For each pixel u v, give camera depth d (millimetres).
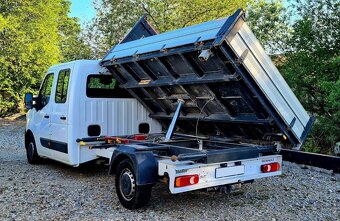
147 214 5223
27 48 24203
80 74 7258
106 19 20109
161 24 18562
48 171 8219
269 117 5535
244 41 4984
